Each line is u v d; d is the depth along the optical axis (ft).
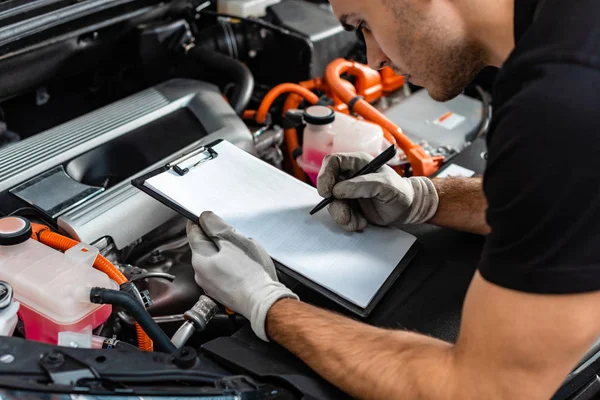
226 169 4.07
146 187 3.77
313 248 3.64
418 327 3.39
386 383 2.77
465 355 2.64
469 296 2.64
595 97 2.28
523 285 2.43
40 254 3.39
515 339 2.46
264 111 5.50
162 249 4.40
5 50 4.59
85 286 3.12
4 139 5.16
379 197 3.82
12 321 3.00
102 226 3.92
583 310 2.40
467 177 4.30
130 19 5.49
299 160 5.22
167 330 3.86
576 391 3.44
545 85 2.33
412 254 3.79
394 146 3.97
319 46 6.02
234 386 2.74
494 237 2.53
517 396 2.55
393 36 3.01
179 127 4.93
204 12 6.20
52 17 4.57
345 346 2.95
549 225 2.36
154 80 5.91
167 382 2.69
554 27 2.43
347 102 5.57
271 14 6.27
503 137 2.43
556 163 2.30
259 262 3.43
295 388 2.86
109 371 2.57
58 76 5.45
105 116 4.83
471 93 6.98
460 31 2.89
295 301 3.27
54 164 4.34
